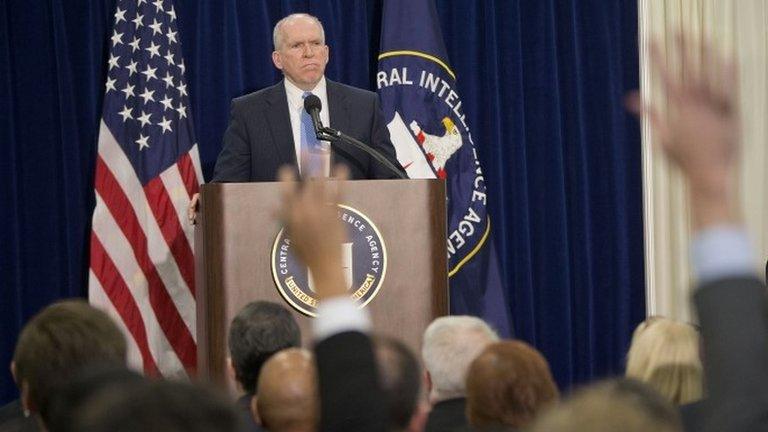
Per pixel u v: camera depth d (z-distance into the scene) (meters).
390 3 11.28
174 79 10.72
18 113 10.75
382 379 3.02
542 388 4.07
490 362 4.11
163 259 10.49
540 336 12.08
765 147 12.30
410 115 11.16
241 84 11.16
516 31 11.80
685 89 2.06
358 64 11.43
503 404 4.04
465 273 11.19
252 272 7.12
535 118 11.95
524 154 11.86
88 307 3.65
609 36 12.05
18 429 4.71
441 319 5.20
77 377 2.52
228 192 7.10
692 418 3.70
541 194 11.98
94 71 10.84
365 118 9.14
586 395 1.87
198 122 11.07
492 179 11.76
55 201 10.80
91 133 10.83
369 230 7.18
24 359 3.51
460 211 11.21
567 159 12.12
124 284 10.37
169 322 10.48
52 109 10.81
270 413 4.01
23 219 10.80
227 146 9.24
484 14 11.78
